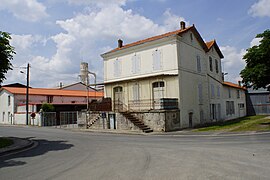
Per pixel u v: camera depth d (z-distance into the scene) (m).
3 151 10.26
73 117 33.56
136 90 23.59
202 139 13.38
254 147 9.73
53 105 34.88
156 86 22.45
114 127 21.53
